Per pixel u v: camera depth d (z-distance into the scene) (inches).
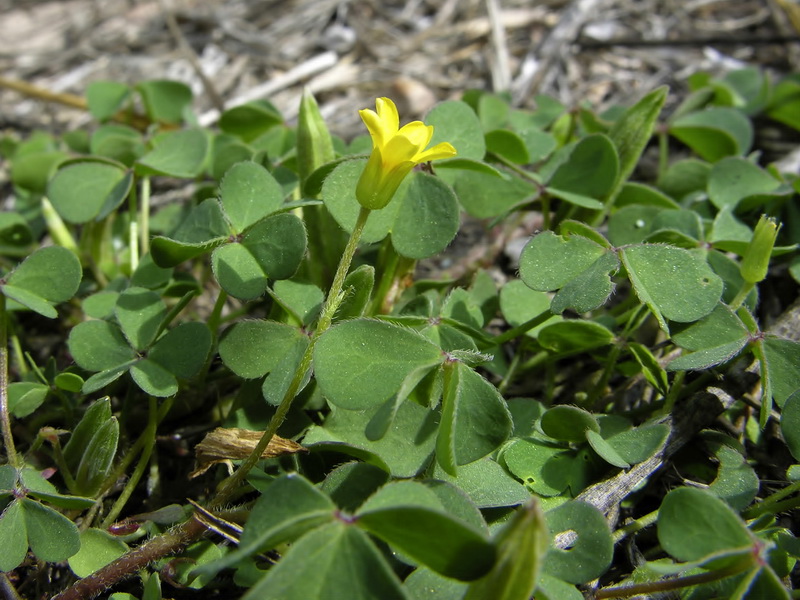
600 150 3.5
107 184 3.7
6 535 2.5
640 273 2.8
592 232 2.8
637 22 6.1
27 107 6.0
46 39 6.7
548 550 2.3
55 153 4.4
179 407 3.4
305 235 2.7
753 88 5.1
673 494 2.2
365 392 2.4
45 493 2.5
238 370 2.8
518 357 3.4
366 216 2.5
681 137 4.6
